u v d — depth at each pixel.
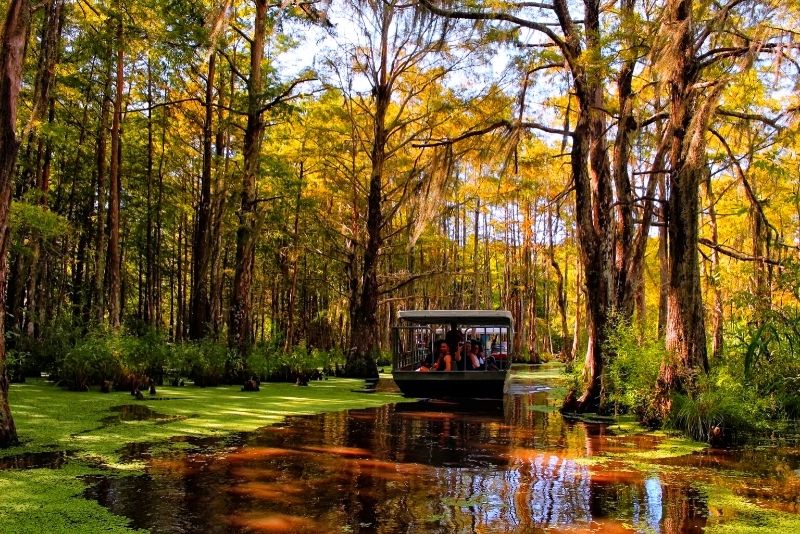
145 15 17.17
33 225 14.05
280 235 28.05
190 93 22.44
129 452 7.68
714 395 9.69
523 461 7.84
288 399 13.98
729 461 7.98
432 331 18.22
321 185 28.08
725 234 25.06
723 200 23.02
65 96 21.09
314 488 6.29
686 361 10.30
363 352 23.12
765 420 10.29
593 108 12.02
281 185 23.25
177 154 27.39
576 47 11.85
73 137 21.73
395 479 6.76
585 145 12.04
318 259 33.91
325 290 33.97
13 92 7.27
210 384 16.00
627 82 14.41
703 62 10.75
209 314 24.45
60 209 23.77
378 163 23.56
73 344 15.64
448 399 15.68
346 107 25.39
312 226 29.70
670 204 10.59
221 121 19.80
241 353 17.31
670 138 11.38
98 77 22.94
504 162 12.96
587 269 12.34
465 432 10.13
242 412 11.49
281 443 8.63
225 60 23.39
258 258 33.84
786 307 11.96
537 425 11.05
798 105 10.09
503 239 46.31
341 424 10.63
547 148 24.88
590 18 12.88
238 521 5.18
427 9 11.17
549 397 16.56
